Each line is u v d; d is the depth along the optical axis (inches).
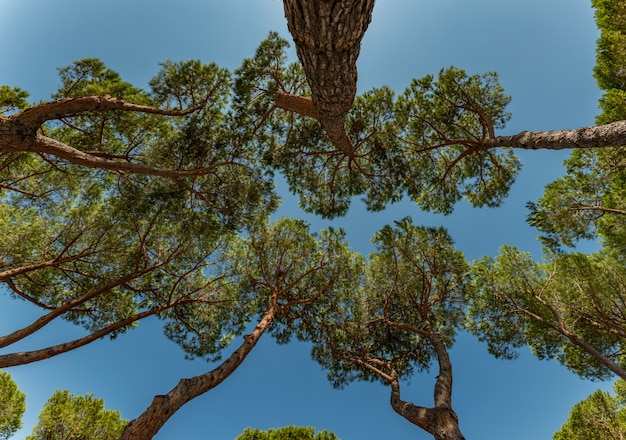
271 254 381.4
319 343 395.5
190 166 291.7
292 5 103.2
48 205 300.7
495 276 388.2
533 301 366.3
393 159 320.2
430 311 370.9
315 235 398.9
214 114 284.8
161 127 273.1
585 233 302.4
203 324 364.5
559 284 358.3
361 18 105.7
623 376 269.0
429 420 190.1
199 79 265.0
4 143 164.4
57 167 258.1
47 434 389.4
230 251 368.2
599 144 175.8
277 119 318.7
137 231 299.1
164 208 290.4
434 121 300.8
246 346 247.1
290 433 403.5
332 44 114.0
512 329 377.4
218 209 315.0
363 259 397.1
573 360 358.9
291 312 395.9
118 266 322.7
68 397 418.9
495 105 285.1
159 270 347.3
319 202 354.9
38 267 262.1
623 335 295.6
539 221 312.7
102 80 240.5
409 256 351.6
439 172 338.6
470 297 362.9
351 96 157.4
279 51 275.0
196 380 186.4
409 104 297.0
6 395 399.5
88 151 251.6
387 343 378.6
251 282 378.9
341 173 347.3
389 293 356.8
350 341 381.1
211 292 356.2
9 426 404.8
